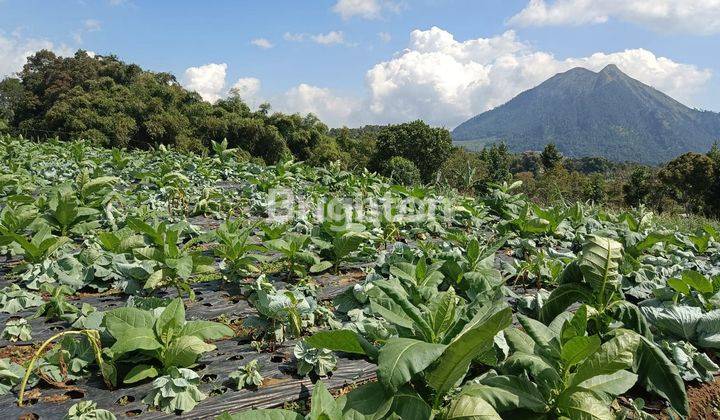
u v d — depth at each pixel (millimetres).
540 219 7953
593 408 2789
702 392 3982
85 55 53812
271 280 5855
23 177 9984
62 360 3338
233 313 4891
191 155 15508
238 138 49219
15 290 4734
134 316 3477
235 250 5391
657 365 3682
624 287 5668
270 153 50781
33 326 4297
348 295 4941
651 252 7758
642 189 44094
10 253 6168
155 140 42094
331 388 3625
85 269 5254
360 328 4242
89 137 36375
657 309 4613
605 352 2883
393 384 2441
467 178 14289
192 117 47688
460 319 3055
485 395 2795
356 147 62844
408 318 3145
